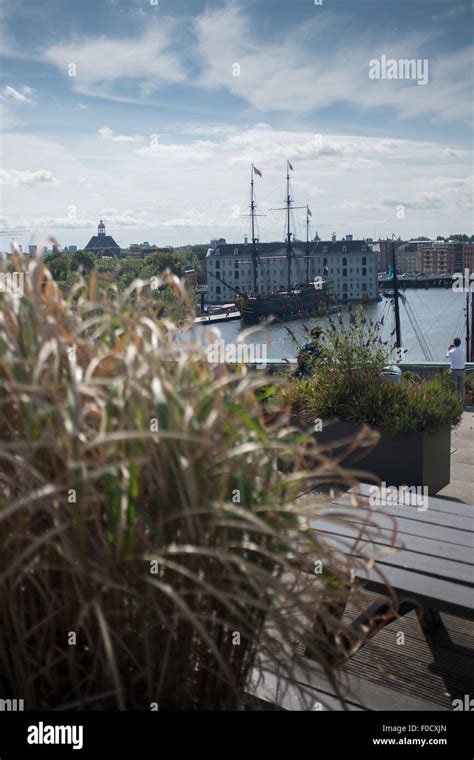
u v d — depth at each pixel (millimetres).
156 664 1372
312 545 1409
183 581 1288
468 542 2953
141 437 1175
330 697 2049
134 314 1469
